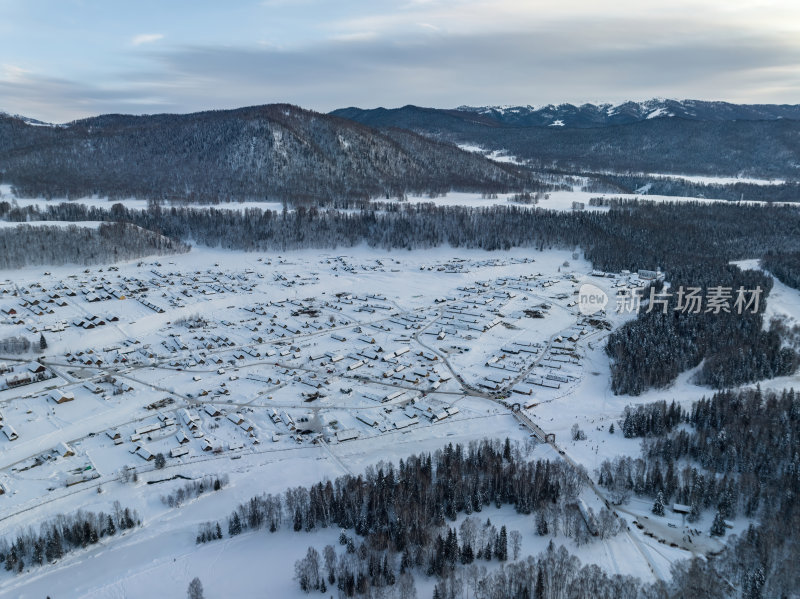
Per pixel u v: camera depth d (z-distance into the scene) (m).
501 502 157.00
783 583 120.31
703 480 156.75
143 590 127.69
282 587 128.38
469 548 133.75
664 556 135.50
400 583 123.88
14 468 170.38
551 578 124.12
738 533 143.25
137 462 174.88
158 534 145.38
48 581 130.38
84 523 141.00
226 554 138.50
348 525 146.38
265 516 147.50
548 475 158.88
